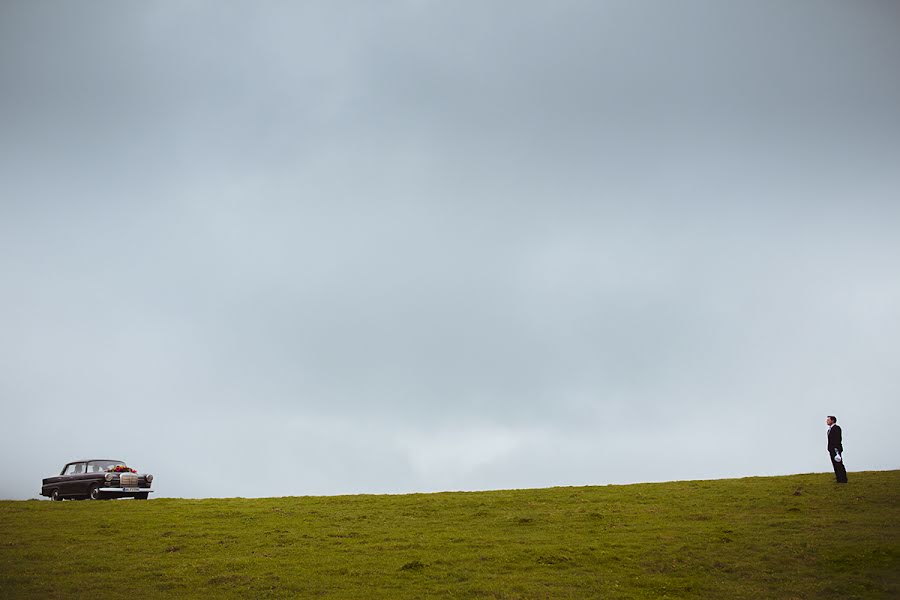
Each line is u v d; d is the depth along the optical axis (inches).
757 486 1636.3
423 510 1576.0
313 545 1261.1
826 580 972.6
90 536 1346.0
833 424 1590.8
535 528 1350.9
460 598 952.9
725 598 931.3
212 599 971.3
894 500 1370.6
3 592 1005.8
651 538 1223.5
